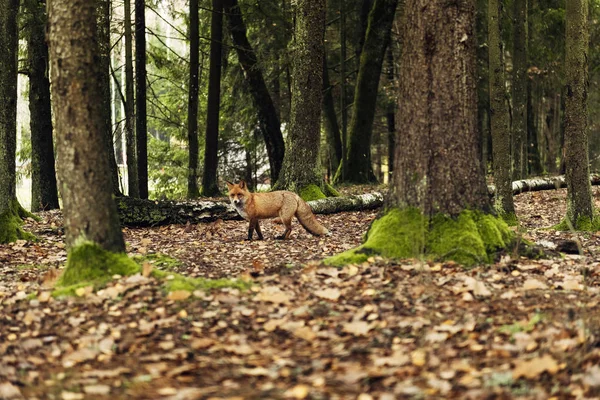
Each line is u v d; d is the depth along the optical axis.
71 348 5.14
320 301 5.88
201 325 5.40
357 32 24.70
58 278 6.95
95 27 6.50
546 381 4.03
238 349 4.90
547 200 16.81
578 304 5.64
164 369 4.60
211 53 19.73
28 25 15.28
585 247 9.31
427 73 7.45
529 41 23.52
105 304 5.93
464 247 7.11
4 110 10.85
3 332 5.60
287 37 21.64
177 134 27.39
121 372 4.58
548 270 6.89
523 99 18.56
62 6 6.34
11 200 10.92
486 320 5.29
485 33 23.64
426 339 4.91
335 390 4.07
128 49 17.50
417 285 6.21
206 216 12.91
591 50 24.48
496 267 6.98
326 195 15.12
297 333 5.15
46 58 16.64
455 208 7.40
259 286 6.38
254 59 22.20
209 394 4.09
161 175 27.66
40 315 5.86
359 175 22.06
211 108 19.73
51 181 17.19
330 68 25.19
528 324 5.06
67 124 6.51
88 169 6.57
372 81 21.94
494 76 11.78
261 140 26.56
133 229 12.26
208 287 6.25
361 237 10.84
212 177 19.86
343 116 22.31
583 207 11.08
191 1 18.84
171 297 5.91
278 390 4.11
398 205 7.59
